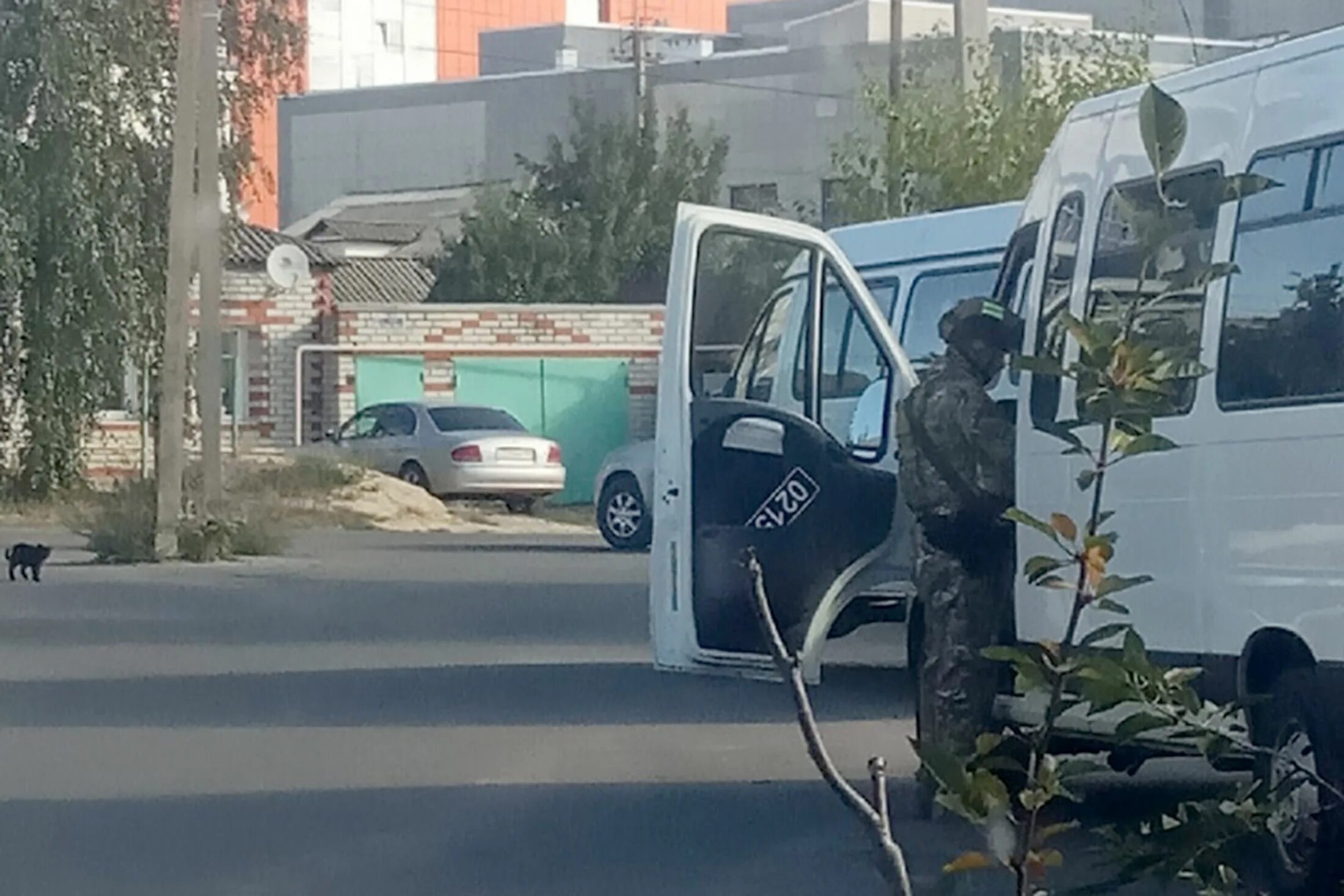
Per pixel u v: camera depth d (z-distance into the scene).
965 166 30.31
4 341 34.91
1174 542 9.57
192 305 33.94
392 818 11.16
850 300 13.61
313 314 46.44
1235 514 9.20
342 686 16.11
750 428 13.12
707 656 13.13
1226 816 5.43
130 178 34.75
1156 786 12.12
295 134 86.31
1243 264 9.28
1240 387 9.22
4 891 9.54
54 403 35.34
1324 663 8.68
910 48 40.09
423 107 83.38
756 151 68.19
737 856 10.23
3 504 35.94
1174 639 9.59
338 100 85.31
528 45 90.81
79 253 34.38
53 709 14.93
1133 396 5.26
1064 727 5.96
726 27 105.00
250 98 35.38
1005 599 10.41
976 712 10.36
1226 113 9.56
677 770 12.55
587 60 90.31
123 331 34.84
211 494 28.73
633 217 59.78
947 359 10.56
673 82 70.25
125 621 20.59
